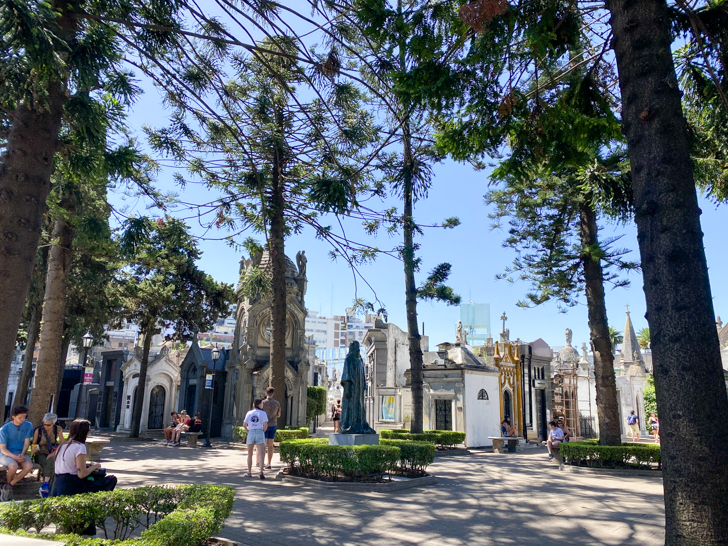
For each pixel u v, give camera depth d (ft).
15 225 21.49
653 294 15.93
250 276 53.36
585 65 25.35
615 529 25.26
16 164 22.02
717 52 20.68
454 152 24.71
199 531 16.21
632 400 116.06
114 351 116.26
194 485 21.03
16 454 27.17
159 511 19.66
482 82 21.58
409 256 34.76
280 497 31.09
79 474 20.47
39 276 67.77
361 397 42.86
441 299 63.00
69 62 23.25
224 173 45.14
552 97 24.34
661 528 25.53
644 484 42.27
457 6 20.76
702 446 14.34
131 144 34.60
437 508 29.14
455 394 80.84
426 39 21.15
